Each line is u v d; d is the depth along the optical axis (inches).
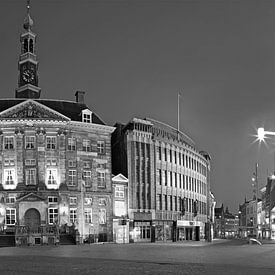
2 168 2755.9
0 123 2773.1
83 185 2832.2
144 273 694.5
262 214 5442.9
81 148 2886.3
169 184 3358.8
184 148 3619.6
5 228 2672.2
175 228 3326.8
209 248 1697.8
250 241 2333.9
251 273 690.8
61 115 2822.3
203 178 4114.2
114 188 2997.0
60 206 2738.7
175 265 853.2
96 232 2854.3
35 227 2581.2
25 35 3221.0
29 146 2780.5
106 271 732.0
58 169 2787.9
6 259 1088.2
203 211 4030.5
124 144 3152.1
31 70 3191.4
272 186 4926.2
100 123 3024.1
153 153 3223.4
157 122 3400.6
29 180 2751.0
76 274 684.7
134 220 3019.2
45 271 736.3
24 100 2967.5
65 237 2608.3
